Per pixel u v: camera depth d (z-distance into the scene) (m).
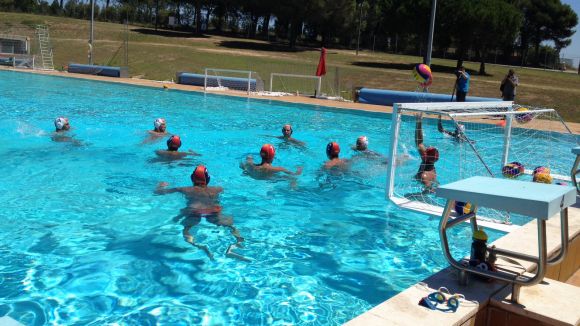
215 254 4.60
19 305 3.54
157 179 7.15
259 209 6.03
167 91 21.36
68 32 50.75
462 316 2.69
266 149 7.66
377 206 6.29
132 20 76.50
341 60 45.59
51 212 5.60
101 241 4.81
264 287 3.97
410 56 55.12
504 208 2.64
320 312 3.60
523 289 3.14
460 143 9.49
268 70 33.97
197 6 62.00
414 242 5.06
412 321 2.62
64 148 8.99
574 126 14.34
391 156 6.35
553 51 68.69
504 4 38.00
